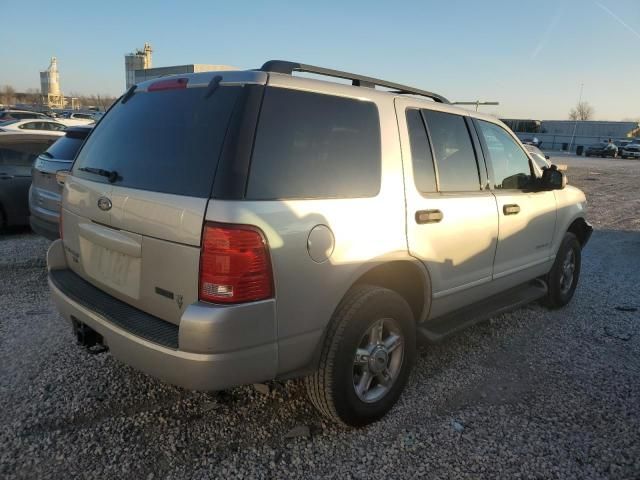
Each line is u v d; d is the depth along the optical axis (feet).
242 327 7.88
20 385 11.18
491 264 13.10
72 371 11.85
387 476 8.89
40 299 16.39
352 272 9.28
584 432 10.30
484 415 10.80
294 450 9.46
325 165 9.09
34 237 25.16
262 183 8.12
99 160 10.18
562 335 15.21
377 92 10.46
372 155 9.92
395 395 10.67
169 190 8.36
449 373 12.59
